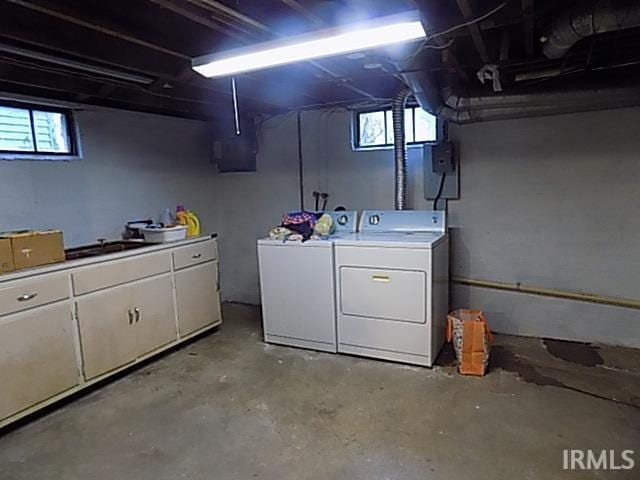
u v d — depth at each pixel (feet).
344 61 9.05
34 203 10.84
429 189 12.85
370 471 6.96
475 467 6.95
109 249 11.56
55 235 9.36
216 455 7.54
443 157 12.23
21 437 8.25
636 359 10.51
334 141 14.26
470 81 10.65
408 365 10.72
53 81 9.79
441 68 8.68
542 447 7.36
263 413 8.80
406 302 10.59
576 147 11.10
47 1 5.66
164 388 10.02
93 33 7.77
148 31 7.23
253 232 16.19
